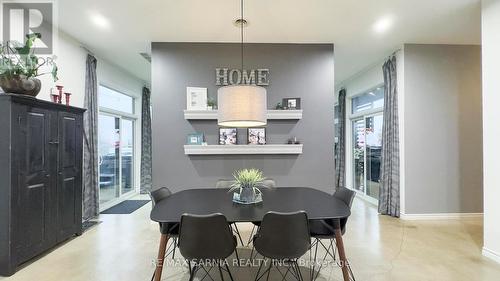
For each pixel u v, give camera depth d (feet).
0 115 8.30
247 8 10.21
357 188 21.16
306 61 13.60
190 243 6.48
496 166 9.12
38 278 8.15
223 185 10.91
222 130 13.32
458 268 8.77
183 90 13.29
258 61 13.52
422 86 14.03
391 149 14.75
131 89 19.92
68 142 10.95
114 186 18.67
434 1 9.79
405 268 8.78
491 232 9.39
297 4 9.95
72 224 11.21
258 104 8.34
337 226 7.11
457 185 14.11
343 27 11.88
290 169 13.44
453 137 14.10
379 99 17.65
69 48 12.67
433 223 13.38
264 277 8.27
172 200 8.42
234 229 12.47
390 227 12.80
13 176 8.36
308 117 13.56
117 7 10.05
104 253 9.95
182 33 12.35
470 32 12.52
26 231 8.86
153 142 13.12
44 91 11.12
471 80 14.17
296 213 6.46
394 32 12.49
